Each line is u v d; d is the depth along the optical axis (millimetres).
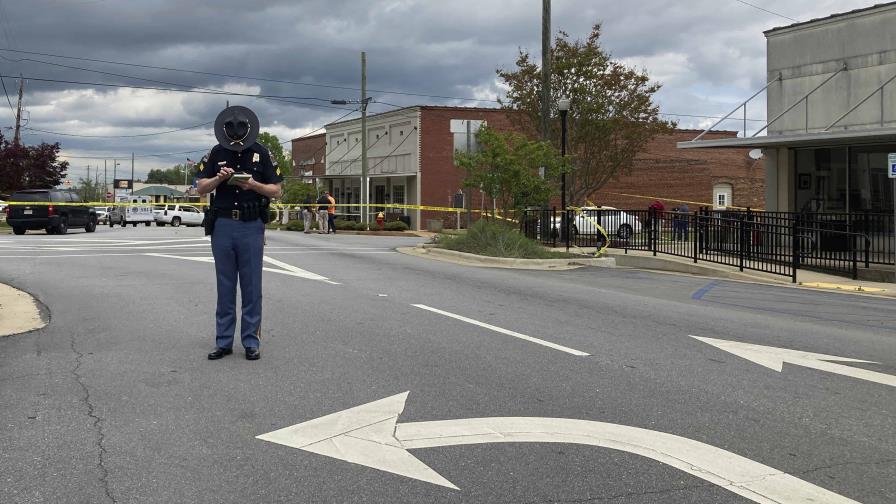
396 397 5832
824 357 7711
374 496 4039
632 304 11211
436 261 17797
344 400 5738
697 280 15711
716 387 6348
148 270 14078
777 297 13047
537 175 20625
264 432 5000
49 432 4953
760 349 7988
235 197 6871
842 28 19484
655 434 5102
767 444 4969
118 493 4031
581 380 6465
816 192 20406
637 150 32156
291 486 4152
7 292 11188
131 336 7969
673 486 4234
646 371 6828
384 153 48188
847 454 4816
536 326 8977
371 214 49844
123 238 24750
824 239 19156
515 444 4852
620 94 30938
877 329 9695
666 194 48219
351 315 9375
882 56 18562
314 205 33156
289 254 18312
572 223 23203
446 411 5516
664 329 9055
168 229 38781
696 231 18469
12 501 3910
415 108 44469
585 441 4926
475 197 45344
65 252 18219
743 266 17266
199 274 13422
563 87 30531
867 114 18891
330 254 18641
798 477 4414
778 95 21125
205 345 7547
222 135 6855
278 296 10875
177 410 5441
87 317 9109
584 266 18188
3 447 4680
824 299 12938
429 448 4754
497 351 7523
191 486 4137
